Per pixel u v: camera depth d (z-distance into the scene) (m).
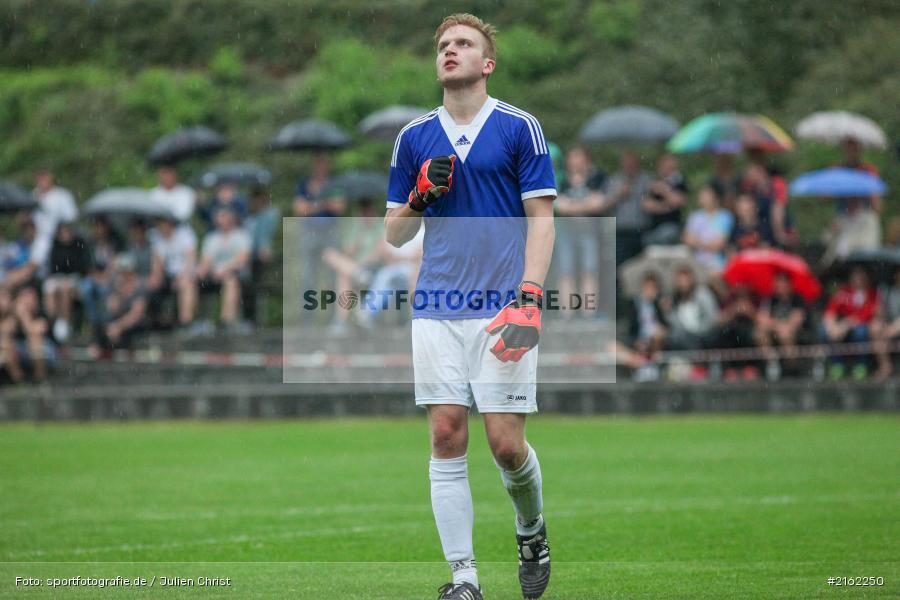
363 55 97.19
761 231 58.84
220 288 67.00
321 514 30.73
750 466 38.81
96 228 69.06
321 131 69.50
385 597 20.47
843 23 94.50
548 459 41.56
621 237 59.88
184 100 96.50
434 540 26.84
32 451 46.69
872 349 56.94
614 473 37.69
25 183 93.19
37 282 64.38
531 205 19.39
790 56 92.56
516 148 19.44
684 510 30.33
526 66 93.25
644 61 90.94
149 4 109.19
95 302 66.19
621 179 60.66
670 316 58.19
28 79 103.06
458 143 19.50
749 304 57.31
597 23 96.81
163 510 31.59
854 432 48.66
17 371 63.97
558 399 57.69
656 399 56.88
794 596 19.89
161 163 70.81
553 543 26.11
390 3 104.81
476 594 19.05
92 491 35.28
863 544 25.17
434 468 19.50
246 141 91.31
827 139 64.25
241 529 28.47
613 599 20.08
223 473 39.34
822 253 64.19
